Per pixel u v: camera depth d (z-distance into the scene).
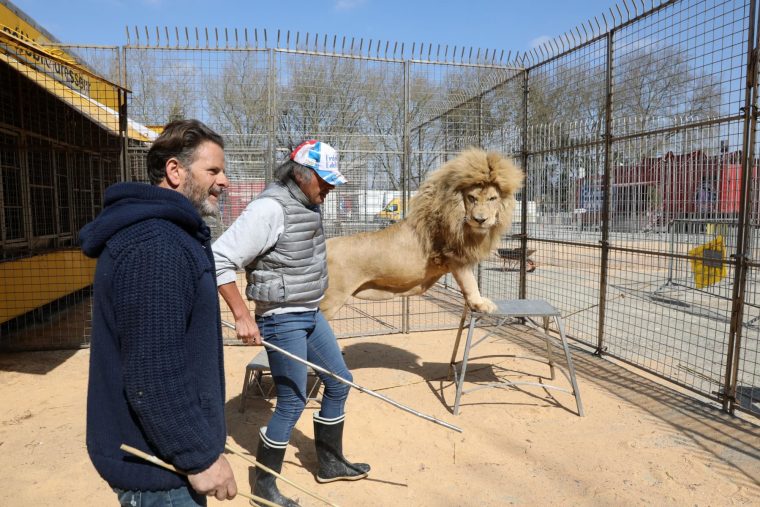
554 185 7.48
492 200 4.60
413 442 4.25
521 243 8.03
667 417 4.63
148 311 1.59
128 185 1.77
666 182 6.27
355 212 8.59
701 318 8.64
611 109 6.13
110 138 10.29
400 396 5.23
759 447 4.04
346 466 3.69
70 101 8.18
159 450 1.67
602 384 5.48
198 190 1.98
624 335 7.65
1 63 6.75
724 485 3.52
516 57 8.09
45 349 6.83
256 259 3.28
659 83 6.01
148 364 1.58
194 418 1.68
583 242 6.83
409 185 8.31
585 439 4.24
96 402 1.75
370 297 5.34
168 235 1.69
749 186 4.43
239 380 5.74
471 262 4.86
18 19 7.64
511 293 10.27
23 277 7.71
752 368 6.11
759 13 4.27
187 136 1.94
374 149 8.45
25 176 8.06
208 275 1.83
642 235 8.61
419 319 8.60
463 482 3.66
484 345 7.03
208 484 1.74
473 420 4.64
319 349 3.56
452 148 9.04
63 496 3.48
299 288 3.28
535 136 7.80
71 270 9.27
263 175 8.93
